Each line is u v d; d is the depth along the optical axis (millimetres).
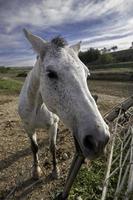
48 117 1387
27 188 1433
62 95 895
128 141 1664
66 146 1955
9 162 1751
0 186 1466
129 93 4961
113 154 1645
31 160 1773
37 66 1132
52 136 1470
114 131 1739
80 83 879
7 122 2729
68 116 897
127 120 2043
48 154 1840
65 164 1664
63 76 893
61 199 1209
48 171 1592
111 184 1366
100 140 776
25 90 1418
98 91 5508
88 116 818
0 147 2014
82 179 1428
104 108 3256
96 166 1578
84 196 1284
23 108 1413
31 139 1521
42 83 1031
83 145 808
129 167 1385
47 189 1411
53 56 956
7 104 3863
